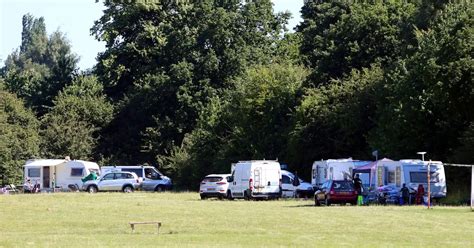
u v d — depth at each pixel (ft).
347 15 472.44
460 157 320.70
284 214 225.76
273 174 338.13
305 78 477.77
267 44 602.44
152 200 326.24
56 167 467.93
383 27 454.81
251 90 478.59
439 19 383.24
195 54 581.53
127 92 608.60
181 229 177.37
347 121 405.39
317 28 574.15
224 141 498.69
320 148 419.33
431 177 301.02
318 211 239.71
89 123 586.86
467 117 335.88
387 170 317.01
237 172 344.69
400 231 169.78
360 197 285.02
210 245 140.77
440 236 159.02
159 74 579.89
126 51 597.52
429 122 344.69
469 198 297.94
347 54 460.96
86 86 611.06
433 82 334.44
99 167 513.86
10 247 137.28
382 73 408.05
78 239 152.56
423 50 349.82
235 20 591.37
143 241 148.46
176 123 571.28
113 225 191.42
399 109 347.77
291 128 437.58
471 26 336.90
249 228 179.11
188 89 572.92
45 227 186.91
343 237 156.66
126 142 587.68
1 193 459.73
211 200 332.80
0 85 589.32
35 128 573.33
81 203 295.89
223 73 581.53
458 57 332.19
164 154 568.82
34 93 647.15
